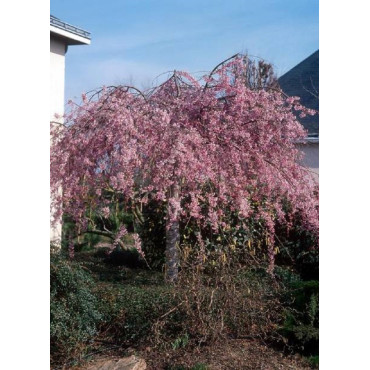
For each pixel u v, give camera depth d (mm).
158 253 6547
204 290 4344
